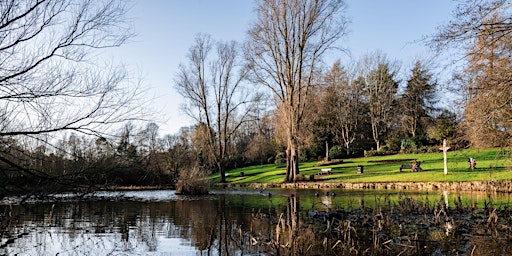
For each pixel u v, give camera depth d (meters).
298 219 13.16
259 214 14.69
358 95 55.78
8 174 6.30
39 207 17.48
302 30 30.66
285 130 37.03
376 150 47.84
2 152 6.19
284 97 32.41
